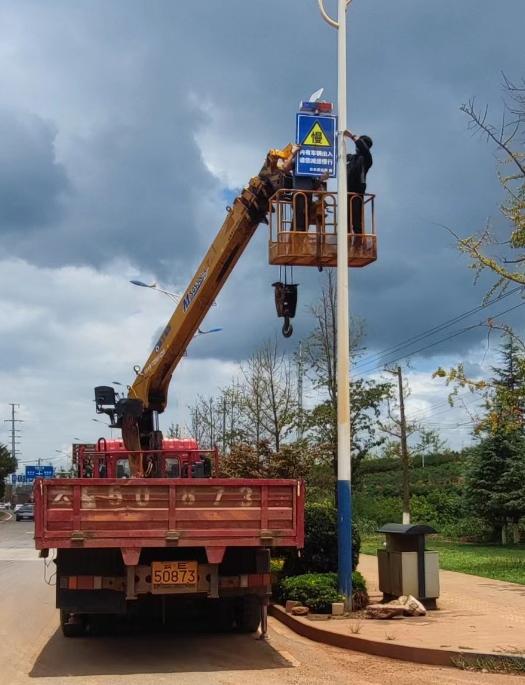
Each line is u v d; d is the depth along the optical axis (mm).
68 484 8398
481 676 7555
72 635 10023
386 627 9594
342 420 11047
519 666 7762
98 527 8375
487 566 18688
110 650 9094
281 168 10570
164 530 8461
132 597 8484
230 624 10039
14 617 11930
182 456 12984
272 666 8117
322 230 10469
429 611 10945
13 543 33000
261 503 8695
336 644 9156
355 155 10906
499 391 13125
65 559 8727
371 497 37656
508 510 30219
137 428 12688
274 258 10320
